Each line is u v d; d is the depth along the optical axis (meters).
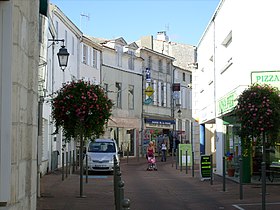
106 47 44.81
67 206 12.99
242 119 16.72
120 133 47.50
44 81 23.12
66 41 34.06
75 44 37.16
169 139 57.81
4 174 5.88
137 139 50.53
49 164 27.47
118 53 47.31
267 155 20.50
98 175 25.81
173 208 13.00
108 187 18.67
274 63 18.91
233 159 22.89
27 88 7.35
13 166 6.16
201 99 31.23
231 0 20.58
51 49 28.41
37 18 8.02
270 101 16.34
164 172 28.09
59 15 31.42
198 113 33.03
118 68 47.19
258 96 16.44
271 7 18.97
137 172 28.27
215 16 24.47
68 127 15.66
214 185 19.09
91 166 26.50
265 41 19.02
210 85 27.02
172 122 58.34
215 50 24.58
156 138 54.88
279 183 19.00
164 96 57.50
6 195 5.85
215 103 24.83
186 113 63.75
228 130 23.98
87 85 15.61
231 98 20.27
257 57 19.05
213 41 25.00
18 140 6.50
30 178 7.45
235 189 17.44
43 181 20.84
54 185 19.02
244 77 19.11
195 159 34.53
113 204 13.52
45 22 24.72
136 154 50.34
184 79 63.38
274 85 18.83
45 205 13.05
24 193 7.07
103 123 15.80
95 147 28.12
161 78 56.88
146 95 52.22
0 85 5.94
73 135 15.76
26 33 7.18
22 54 6.80
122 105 47.91
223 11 22.42
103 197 15.19
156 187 18.78
